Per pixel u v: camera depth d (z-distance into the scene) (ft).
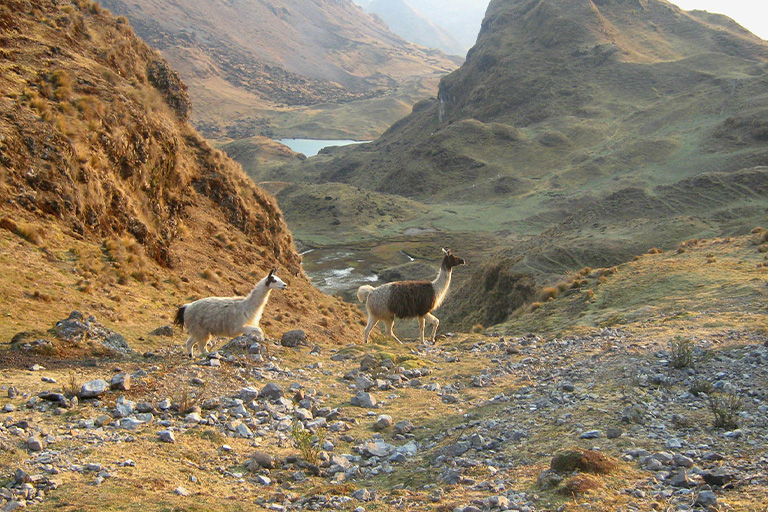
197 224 101.91
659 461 23.21
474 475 24.11
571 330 63.16
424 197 647.97
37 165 66.49
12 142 65.31
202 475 23.44
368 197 563.89
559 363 44.88
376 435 30.12
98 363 37.76
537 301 110.42
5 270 53.36
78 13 106.93
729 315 56.18
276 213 131.54
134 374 35.04
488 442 27.71
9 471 21.21
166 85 122.83
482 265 225.76
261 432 29.32
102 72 94.63
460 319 191.62
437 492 22.39
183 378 35.35
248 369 39.78
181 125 120.78
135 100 94.94
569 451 23.21
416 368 45.68
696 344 43.78
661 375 36.35
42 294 51.60
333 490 22.56
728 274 80.69
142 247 77.46
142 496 20.06
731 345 42.57
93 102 81.46
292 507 21.17
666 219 252.01
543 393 35.53
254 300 44.78
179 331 55.93
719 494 20.02
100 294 59.21
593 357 44.52
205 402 31.65
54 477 21.09
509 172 650.02
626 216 306.76
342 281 346.54
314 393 36.88
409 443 28.55
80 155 72.69
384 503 21.39
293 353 47.88
